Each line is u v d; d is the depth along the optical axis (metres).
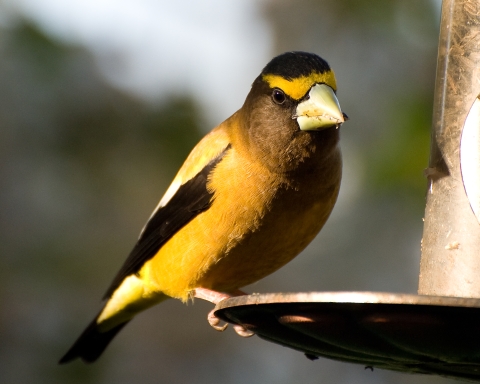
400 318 5.12
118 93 12.33
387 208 12.02
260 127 7.64
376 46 12.26
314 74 7.49
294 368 14.16
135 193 12.42
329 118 7.24
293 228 7.83
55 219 12.20
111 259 12.34
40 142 12.05
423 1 11.97
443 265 6.71
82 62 12.23
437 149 6.98
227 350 14.22
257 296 5.39
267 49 14.09
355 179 11.97
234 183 7.73
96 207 12.36
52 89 11.94
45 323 11.91
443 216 6.78
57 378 11.74
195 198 7.95
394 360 6.01
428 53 11.93
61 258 12.09
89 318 12.03
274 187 7.62
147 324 13.95
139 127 12.29
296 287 13.43
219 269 8.12
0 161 11.89
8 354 11.62
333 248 13.08
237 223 7.78
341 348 5.93
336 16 12.57
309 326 5.49
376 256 12.79
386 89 12.00
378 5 12.04
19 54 11.74
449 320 5.06
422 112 11.27
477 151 6.69
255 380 13.93
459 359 5.52
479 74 6.86
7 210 11.94
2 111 11.70
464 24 7.01
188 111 12.48
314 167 7.59
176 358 13.90
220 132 8.27
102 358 12.43
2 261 11.82
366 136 12.01
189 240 8.11
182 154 12.27
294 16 13.30
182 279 8.36
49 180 12.13
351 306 5.14
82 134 12.15
